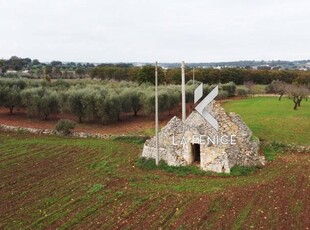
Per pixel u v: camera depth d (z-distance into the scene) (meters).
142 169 31.33
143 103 55.47
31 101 55.00
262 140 40.47
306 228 18.94
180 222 20.02
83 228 19.62
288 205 22.27
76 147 39.75
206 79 102.19
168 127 33.03
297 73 114.06
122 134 45.81
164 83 91.94
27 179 28.59
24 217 21.25
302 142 39.66
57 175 29.66
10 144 40.78
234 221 19.98
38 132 47.78
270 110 59.53
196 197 24.09
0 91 57.22
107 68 120.81
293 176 28.55
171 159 31.27
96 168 31.72
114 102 52.66
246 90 88.06
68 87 68.25
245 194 24.42
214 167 29.72
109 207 22.62
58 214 21.56
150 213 21.48
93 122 53.38
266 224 19.50
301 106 63.84
